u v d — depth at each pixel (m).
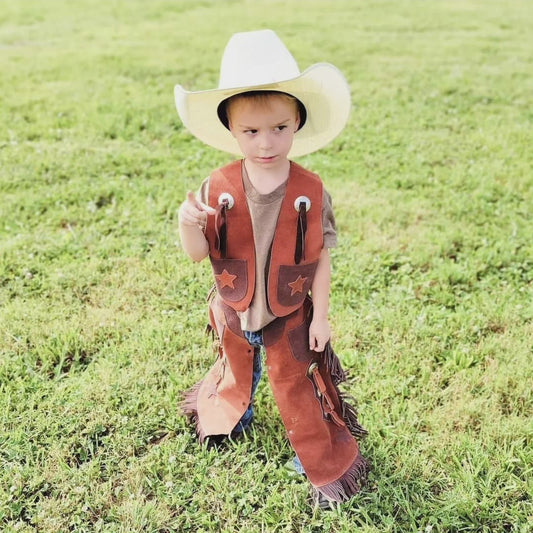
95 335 3.52
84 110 7.02
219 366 2.78
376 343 3.50
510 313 3.72
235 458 2.79
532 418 2.98
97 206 5.00
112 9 14.41
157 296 3.86
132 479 2.67
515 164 5.81
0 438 2.85
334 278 4.06
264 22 12.73
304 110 2.23
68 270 4.07
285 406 2.49
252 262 2.25
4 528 2.48
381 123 6.79
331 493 2.56
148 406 3.05
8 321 3.60
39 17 13.50
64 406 3.02
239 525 2.54
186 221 2.12
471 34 11.85
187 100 2.15
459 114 7.19
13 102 7.18
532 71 9.00
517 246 4.42
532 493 2.60
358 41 10.92
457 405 3.06
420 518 2.56
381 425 2.92
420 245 4.42
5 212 4.76
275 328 2.39
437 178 5.54
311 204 2.19
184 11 14.28
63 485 2.65
